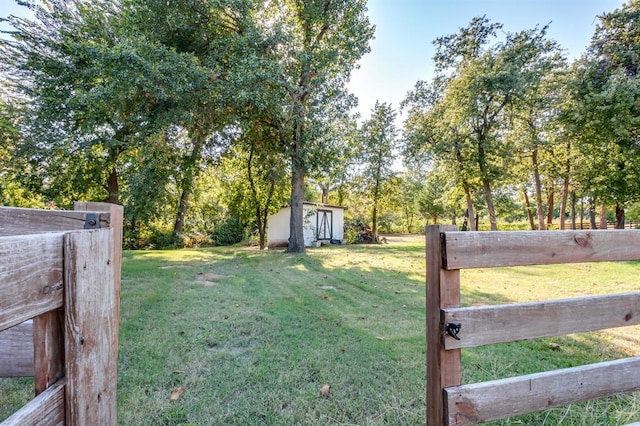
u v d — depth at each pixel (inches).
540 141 540.1
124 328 119.8
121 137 434.0
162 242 573.6
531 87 481.1
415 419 69.6
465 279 224.7
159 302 156.6
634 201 422.6
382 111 714.2
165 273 242.8
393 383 83.6
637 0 375.2
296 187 437.4
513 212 885.8
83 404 34.8
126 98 322.3
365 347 105.2
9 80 416.8
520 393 49.3
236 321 128.7
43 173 467.2
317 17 395.2
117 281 46.6
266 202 514.3
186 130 394.3
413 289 193.8
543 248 51.1
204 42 362.6
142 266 279.3
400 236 968.3
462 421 45.9
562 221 649.0
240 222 607.8
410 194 987.9
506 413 48.4
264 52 361.1
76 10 420.8
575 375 52.7
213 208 668.7
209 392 78.7
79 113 411.2
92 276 37.1
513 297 171.0
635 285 198.4
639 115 356.8
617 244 55.4
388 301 164.9
